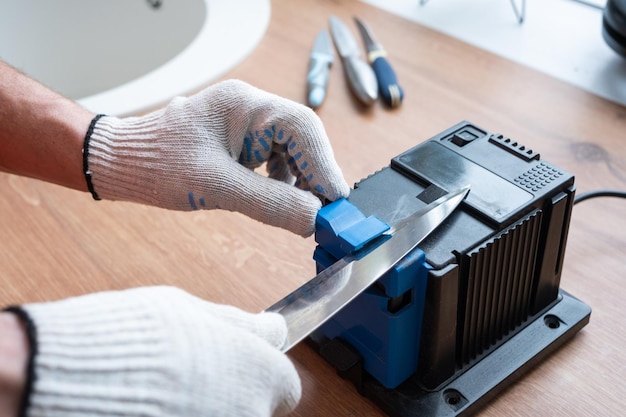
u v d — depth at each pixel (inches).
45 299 27.1
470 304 22.5
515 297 24.4
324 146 23.4
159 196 24.9
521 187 23.3
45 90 27.2
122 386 14.7
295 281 27.7
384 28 41.8
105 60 46.5
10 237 30.0
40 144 26.0
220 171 23.7
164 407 15.0
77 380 14.2
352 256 21.3
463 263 21.4
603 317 26.0
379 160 32.4
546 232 23.7
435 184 23.6
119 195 25.8
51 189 32.4
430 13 43.0
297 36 41.1
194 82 36.5
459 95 36.3
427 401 23.0
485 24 41.8
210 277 28.0
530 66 38.1
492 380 23.5
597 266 27.6
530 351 24.4
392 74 36.7
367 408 23.6
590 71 37.4
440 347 22.5
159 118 24.8
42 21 44.6
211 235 29.9
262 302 26.9
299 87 37.0
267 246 29.2
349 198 23.6
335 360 23.5
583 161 32.0
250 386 16.7
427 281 21.2
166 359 15.4
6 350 13.7
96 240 29.8
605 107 35.0
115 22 45.4
